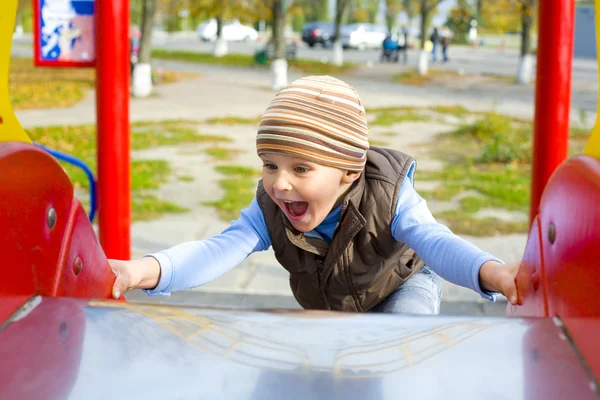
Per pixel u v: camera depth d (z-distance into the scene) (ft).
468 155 34.83
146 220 21.84
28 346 3.04
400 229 6.05
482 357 3.04
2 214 3.33
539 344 3.15
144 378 2.91
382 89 65.10
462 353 3.08
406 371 2.96
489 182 28.58
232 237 6.23
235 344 3.17
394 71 84.02
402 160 6.38
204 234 20.44
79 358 3.00
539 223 4.41
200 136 39.14
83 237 4.36
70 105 51.13
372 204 6.08
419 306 6.61
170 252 5.67
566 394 2.79
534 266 4.37
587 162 3.76
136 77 56.75
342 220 6.07
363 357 3.06
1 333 3.12
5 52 3.86
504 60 110.63
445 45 105.81
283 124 5.19
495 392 2.83
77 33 12.85
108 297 4.79
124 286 5.07
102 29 12.46
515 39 202.69
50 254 3.84
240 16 91.04
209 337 3.22
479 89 66.33
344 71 82.79
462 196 26.07
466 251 5.19
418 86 68.54
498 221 22.36
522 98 59.57
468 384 2.88
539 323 3.41
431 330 3.32
